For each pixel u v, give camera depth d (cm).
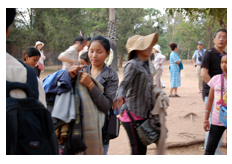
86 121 209
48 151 132
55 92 209
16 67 130
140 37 252
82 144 201
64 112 203
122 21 2858
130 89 247
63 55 223
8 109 118
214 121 275
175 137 422
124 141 410
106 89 235
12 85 124
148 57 259
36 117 130
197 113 583
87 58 282
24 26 2314
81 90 214
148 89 248
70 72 211
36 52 331
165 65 3256
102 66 248
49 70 2355
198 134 436
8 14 129
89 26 2708
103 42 234
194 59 942
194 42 3362
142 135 243
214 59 337
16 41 2228
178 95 850
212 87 282
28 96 129
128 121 252
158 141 255
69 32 2327
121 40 2866
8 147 116
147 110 248
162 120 244
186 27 3067
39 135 129
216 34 338
